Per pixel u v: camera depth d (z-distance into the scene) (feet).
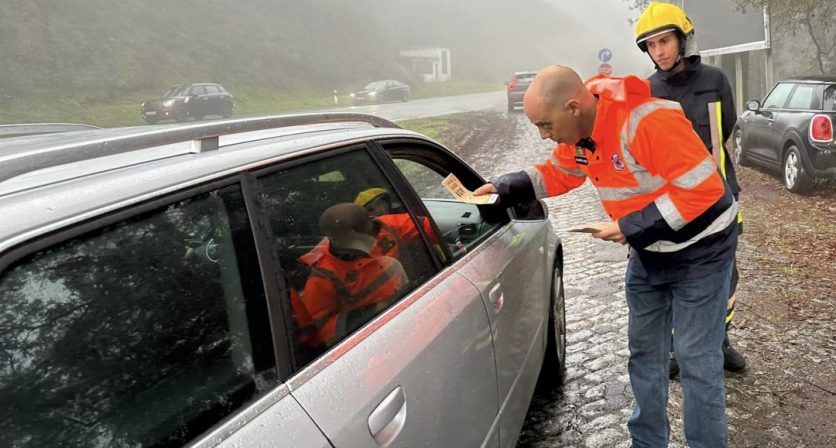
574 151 8.02
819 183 26.76
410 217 6.52
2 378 2.98
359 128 6.64
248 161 4.64
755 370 11.14
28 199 3.36
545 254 10.14
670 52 9.60
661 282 7.57
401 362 5.02
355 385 4.49
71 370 3.23
